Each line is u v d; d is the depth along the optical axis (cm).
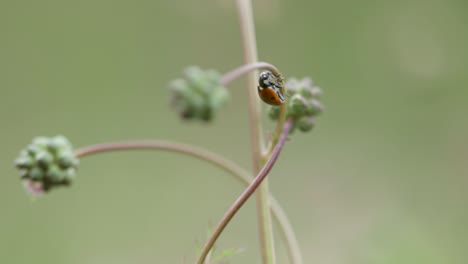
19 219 52
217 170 56
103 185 55
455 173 52
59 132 65
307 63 66
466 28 62
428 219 45
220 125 59
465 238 42
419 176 52
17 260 50
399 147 56
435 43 63
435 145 56
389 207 48
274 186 52
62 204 53
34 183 31
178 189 54
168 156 57
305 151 55
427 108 59
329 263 44
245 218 47
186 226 51
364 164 54
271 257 29
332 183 52
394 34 64
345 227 48
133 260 49
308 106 30
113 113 66
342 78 64
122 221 52
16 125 65
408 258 37
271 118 30
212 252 28
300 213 50
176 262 48
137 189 55
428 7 65
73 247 50
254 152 30
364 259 37
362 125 59
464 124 57
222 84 30
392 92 61
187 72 34
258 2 38
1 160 60
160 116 65
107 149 31
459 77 60
